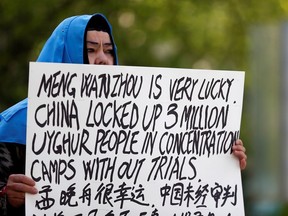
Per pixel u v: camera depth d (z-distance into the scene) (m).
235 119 8.12
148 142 7.87
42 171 7.61
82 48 8.11
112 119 7.78
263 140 18.34
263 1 25.92
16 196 7.53
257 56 18.42
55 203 7.63
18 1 21.45
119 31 23.69
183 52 28.48
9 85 22.03
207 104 8.05
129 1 23.22
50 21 21.91
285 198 18.30
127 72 7.82
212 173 8.02
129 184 7.80
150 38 25.64
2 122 7.93
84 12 22.39
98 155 7.74
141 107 7.86
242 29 26.70
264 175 18.45
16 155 7.82
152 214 7.84
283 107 18.19
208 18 27.44
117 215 7.77
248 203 22.91
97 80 7.75
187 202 7.94
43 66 7.64
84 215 7.69
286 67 18.19
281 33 18.22
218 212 8.02
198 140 8.02
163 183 7.89
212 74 8.06
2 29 21.98
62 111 7.67
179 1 25.06
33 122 7.62
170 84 7.95
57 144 7.66
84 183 7.70
